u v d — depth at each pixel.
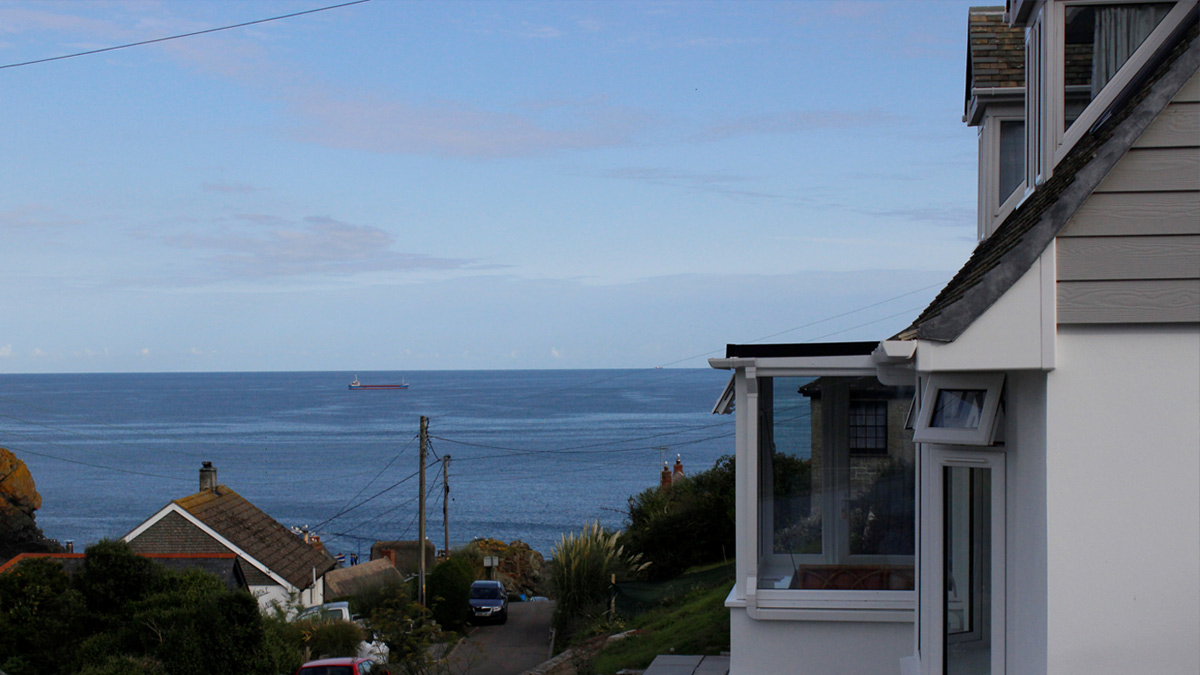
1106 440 4.32
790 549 8.62
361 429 178.75
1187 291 4.30
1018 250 4.39
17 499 55.06
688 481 32.34
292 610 28.94
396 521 84.44
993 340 4.40
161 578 21.55
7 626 19.33
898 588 8.45
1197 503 4.25
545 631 29.06
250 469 121.06
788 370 8.46
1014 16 7.52
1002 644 5.01
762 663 8.44
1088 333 4.38
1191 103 4.34
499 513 85.44
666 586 24.97
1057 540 4.32
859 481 8.58
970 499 5.54
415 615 17.97
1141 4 6.70
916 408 7.47
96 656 18.80
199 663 17.83
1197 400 4.29
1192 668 4.20
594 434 157.75
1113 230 4.36
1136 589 4.26
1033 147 7.45
